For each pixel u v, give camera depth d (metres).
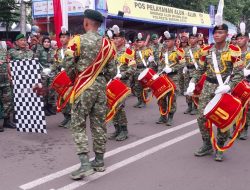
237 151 5.94
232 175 4.89
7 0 14.90
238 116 4.91
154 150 5.87
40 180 4.58
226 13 31.78
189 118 8.43
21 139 6.43
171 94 7.38
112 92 5.76
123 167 5.08
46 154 5.59
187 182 4.62
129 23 17.06
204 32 22.00
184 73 10.32
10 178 4.64
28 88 6.26
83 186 4.43
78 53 4.50
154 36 10.81
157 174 4.85
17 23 17.59
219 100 4.84
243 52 6.98
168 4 24.19
